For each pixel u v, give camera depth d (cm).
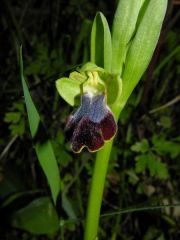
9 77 16
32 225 11
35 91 14
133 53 7
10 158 14
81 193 13
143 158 12
